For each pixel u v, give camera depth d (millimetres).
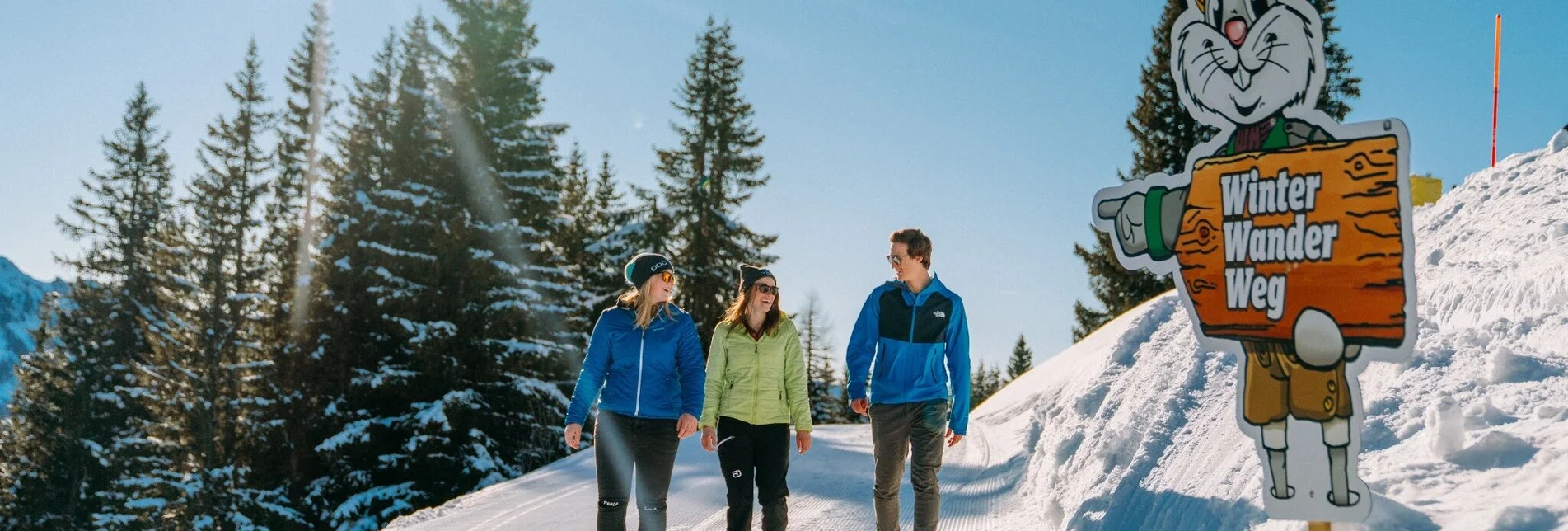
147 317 33688
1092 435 6309
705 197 31750
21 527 31641
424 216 22188
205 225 30781
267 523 20906
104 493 30000
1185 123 25297
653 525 4504
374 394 20078
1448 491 3059
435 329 19906
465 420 20188
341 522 18797
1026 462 7922
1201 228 3148
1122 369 7723
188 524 23500
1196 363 6078
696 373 4566
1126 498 4902
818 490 7680
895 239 4828
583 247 31375
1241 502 3777
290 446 21656
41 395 32781
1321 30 2918
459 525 7191
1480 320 5039
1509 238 6242
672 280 4637
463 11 24516
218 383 26516
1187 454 4918
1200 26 3188
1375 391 4230
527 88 24750
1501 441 3170
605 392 4602
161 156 36781
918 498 4730
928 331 4742
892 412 4777
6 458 33562
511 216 23719
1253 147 3045
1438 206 9086
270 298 27516
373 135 29109
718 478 8266
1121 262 3320
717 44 33250
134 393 28922
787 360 4863
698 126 32969
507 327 21766
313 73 34188
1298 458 2920
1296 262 2947
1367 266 2811
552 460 21391
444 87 24234
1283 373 2961
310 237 30375
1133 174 25828
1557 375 3576
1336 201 2873
